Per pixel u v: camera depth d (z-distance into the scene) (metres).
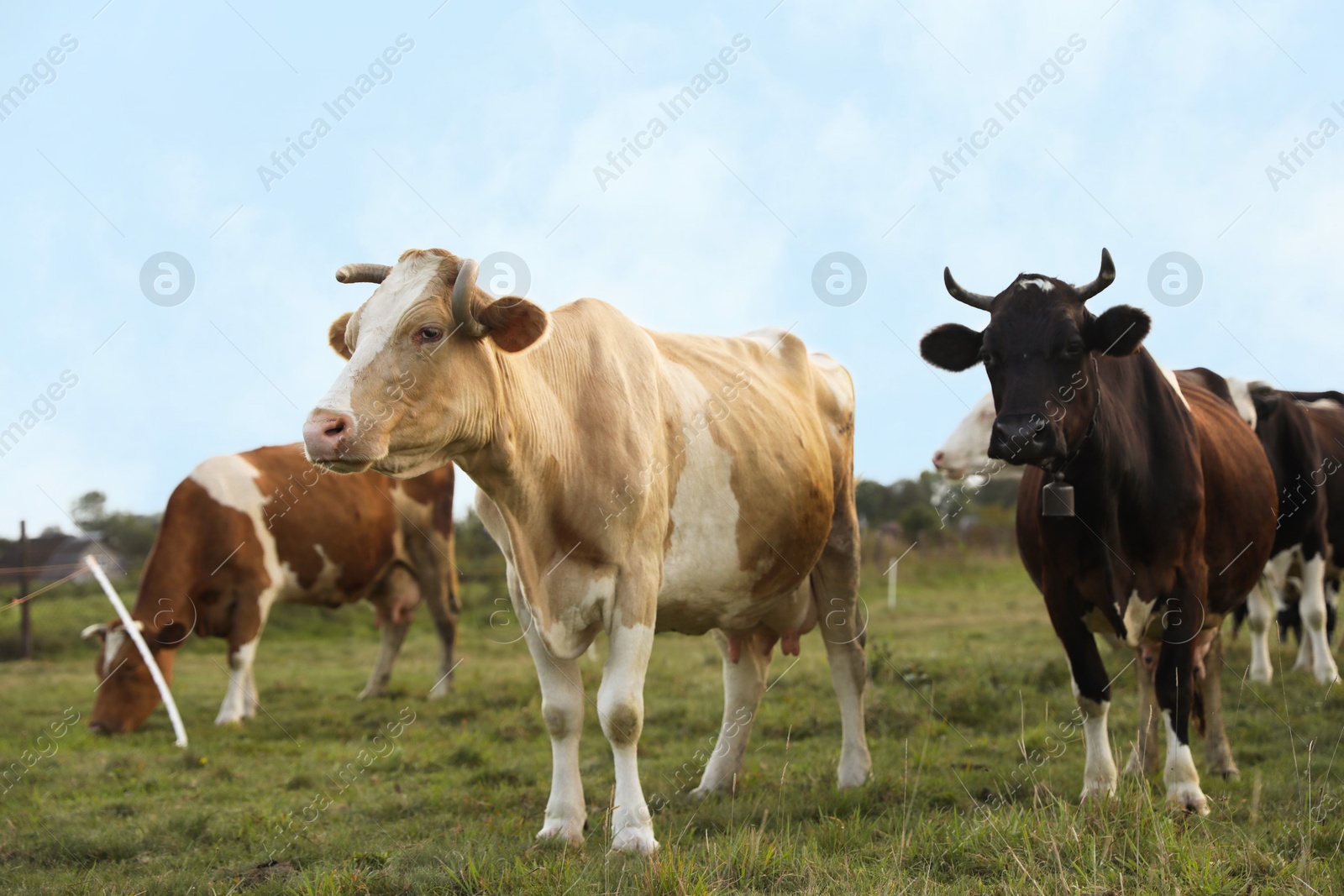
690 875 3.99
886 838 4.77
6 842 5.39
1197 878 3.79
